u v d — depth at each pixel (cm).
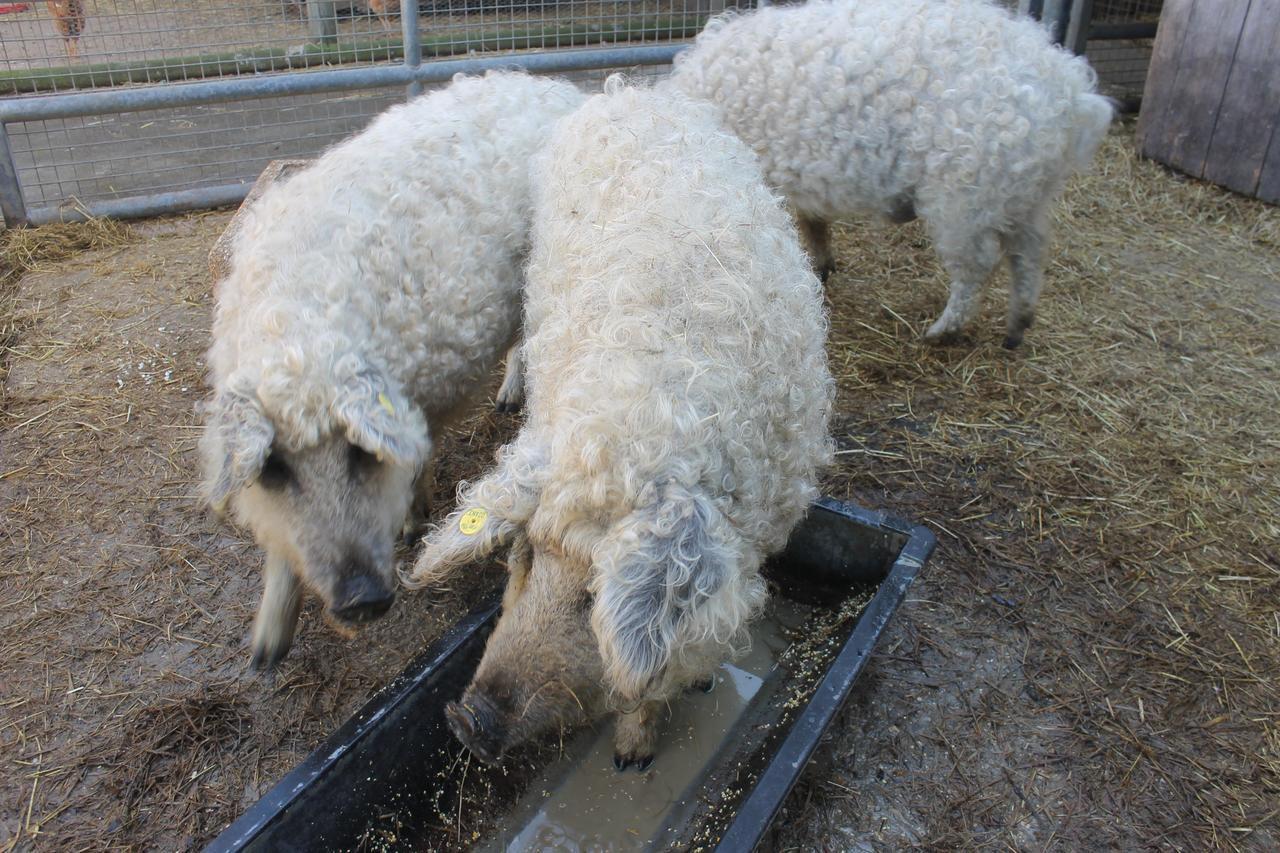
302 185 362
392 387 313
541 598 261
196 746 325
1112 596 389
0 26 994
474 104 409
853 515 361
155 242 656
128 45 873
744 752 322
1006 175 482
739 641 298
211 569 394
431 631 369
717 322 272
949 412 493
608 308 280
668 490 242
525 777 315
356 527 301
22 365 513
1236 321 579
